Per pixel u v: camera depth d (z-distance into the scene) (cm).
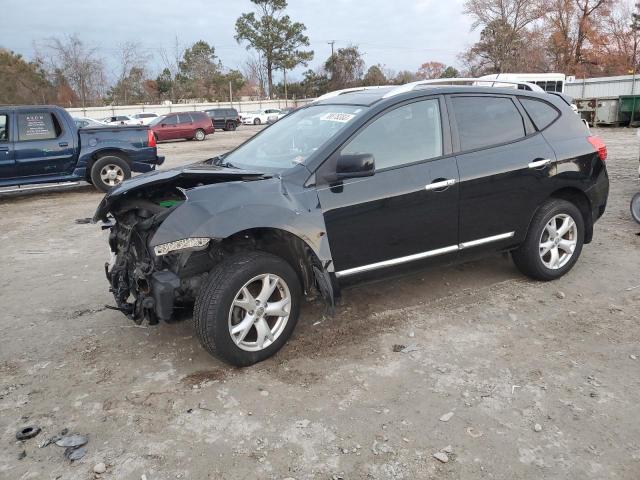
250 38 7625
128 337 434
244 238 384
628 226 716
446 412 323
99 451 298
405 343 408
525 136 485
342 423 316
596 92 3061
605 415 317
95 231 805
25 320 475
